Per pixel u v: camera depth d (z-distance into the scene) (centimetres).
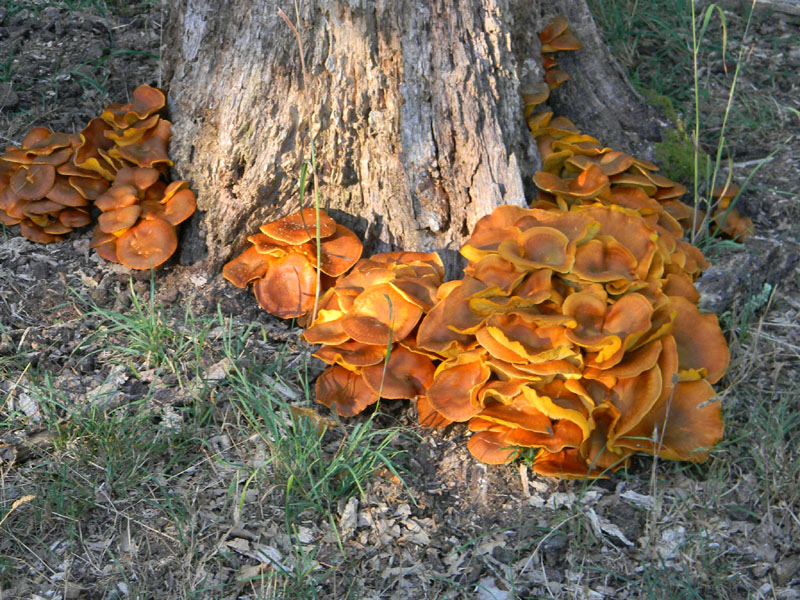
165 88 165
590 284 140
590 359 138
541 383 138
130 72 194
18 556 129
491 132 155
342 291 147
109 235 161
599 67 184
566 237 141
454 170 156
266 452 141
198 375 146
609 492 139
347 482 138
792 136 201
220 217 160
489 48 155
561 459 138
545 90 169
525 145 163
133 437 140
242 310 159
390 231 159
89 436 140
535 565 132
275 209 160
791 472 139
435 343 141
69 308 157
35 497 132
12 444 139
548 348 136
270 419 139
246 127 156
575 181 163
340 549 132
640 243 145
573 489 140
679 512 137
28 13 206
